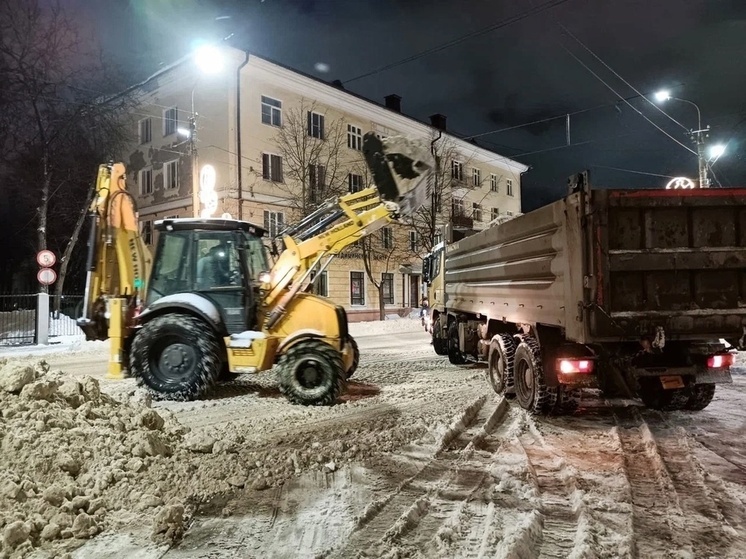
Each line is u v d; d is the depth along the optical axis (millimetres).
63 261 22609
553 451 5441
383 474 4723
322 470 4805
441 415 6762
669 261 5699
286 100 27016
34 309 17828
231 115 24719
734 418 6738
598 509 3982
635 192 5660
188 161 26578
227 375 9305
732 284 5848
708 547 3410
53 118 21891
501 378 8086
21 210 29297
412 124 33906
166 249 8117
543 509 4008
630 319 5645
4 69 20656
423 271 15078
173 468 4520
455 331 11773
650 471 4836
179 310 7918
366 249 30156
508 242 7938
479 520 3781
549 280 6559
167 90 27406
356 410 7109
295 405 7453
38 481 3832
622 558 3221
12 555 3145
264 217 26125
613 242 5699
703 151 19922
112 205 8289
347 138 30125
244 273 7867
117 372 8000
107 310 8188
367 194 8242
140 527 3615
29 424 4316
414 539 3510
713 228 5809
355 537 3537
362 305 31406
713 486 4445
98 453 4301
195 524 3721
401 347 16609
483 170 42000
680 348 6277
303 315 7762
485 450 5508
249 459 4953
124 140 25859
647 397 7352
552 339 6855
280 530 3643
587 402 7738
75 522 3488
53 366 11992
